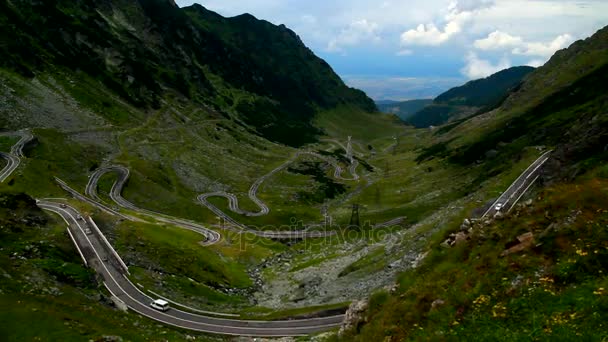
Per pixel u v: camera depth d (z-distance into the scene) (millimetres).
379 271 74250
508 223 32594
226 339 58625
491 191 93750
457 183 183125
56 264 61031
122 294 67000
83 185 150375
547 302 21438
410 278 37906
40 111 194625
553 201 30938
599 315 18484
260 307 74750
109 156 187875
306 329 61688
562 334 18094
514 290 24047
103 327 45125
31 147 159000
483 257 29453
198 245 105000
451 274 31031
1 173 118000
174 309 66750
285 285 90000
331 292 74125
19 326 38438
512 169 117250
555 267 23875
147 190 163625
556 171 73125
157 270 80125
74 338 38688
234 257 108812
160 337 50938
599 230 24734
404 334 27500
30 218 78812
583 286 21266
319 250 117562
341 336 38500
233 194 198875
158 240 93812
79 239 81625
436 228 81625
